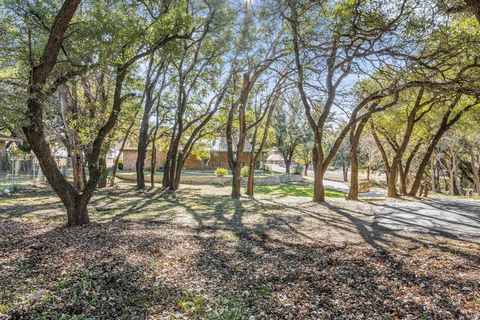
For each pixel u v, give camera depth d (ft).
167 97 56.08
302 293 11.64
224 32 40.83
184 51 37.99
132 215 28.81
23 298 10.75
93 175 24.14
